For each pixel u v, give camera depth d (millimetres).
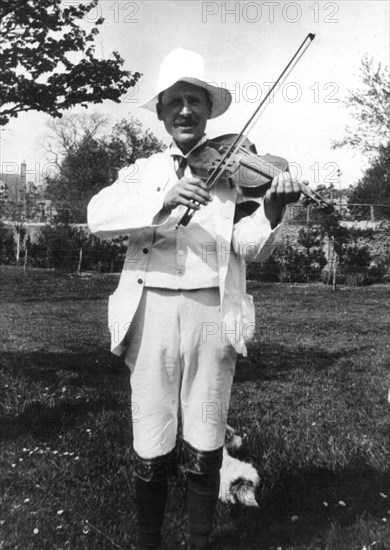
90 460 3920
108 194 2756
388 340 10281
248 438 4480
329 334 10898
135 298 2662
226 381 2725
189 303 2619
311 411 5555
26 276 22609
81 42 6008
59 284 19906
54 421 4738
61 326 11125
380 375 7422
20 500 3309
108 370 7230
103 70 6086
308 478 3717
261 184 2688
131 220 2607
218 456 2727
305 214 23531
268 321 12453
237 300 2709
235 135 2896
